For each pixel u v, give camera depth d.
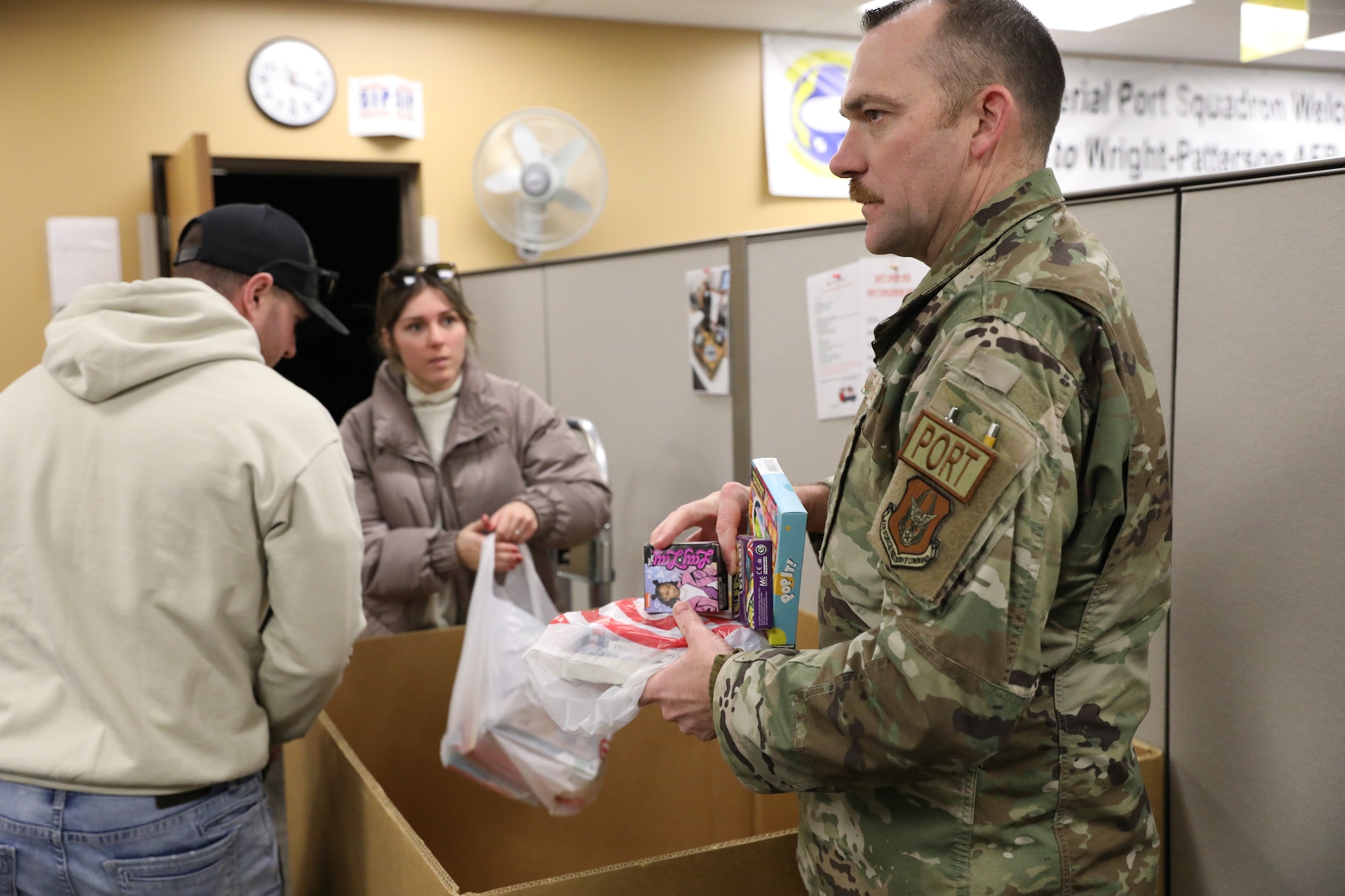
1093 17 5.24
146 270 4.34
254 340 1.34
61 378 1.25
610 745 1.88
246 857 1.29
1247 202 1.29
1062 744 0.91
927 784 0.91
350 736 1.88
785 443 2.26
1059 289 0.85
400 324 2.18
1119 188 1.45
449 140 4.86
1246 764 1.34
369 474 2.24
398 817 1.23
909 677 0.80
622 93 5.20
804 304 2.16
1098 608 0.91
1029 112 0.93
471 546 2.04
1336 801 1.24
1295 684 1.28
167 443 1.21
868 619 0.93
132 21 4.26
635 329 2.86
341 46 4.62
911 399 0.89
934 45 0.92
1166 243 1.40
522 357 3.45
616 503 3.03
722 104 5.42
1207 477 1.37
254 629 1.28
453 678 1.95
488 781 1.63
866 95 0.96
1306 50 5.96
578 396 3.17
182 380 1.26
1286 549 1.28
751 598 1.02
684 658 1.00
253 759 1.28
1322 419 1.22
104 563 1.20
